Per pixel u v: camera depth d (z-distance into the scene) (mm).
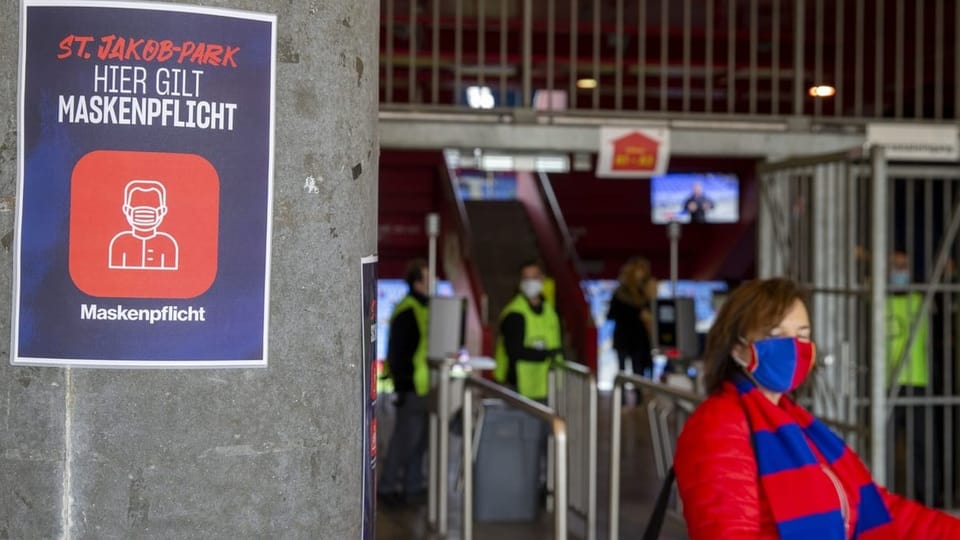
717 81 12289
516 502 7211
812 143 7934
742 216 18984
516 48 11711
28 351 1604
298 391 1689
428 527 7066
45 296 1602
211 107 1625
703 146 7832
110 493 1604
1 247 1618
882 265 6168
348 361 1752
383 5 11031
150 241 1606
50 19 1600
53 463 1603
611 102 12812
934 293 7453
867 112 11195
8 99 1612
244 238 1646
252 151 1649
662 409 7051
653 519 2658
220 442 1639
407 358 7918
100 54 1596
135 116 1602
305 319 1693
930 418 7234
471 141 7629
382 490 7961
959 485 7691
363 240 1783
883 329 6168
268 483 1671
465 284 15508
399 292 15562
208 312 1627
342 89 1729
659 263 19766
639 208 19672
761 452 2402
